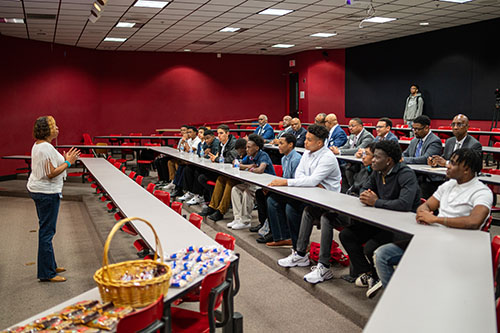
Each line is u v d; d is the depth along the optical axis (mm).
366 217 2979
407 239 2953
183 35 11648
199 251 2414
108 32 10820
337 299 3199
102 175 5656
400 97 12984
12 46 10930
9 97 10797
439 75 11742
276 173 5797
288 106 16641
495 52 10273
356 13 9156
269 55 16359
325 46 14297
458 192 2820
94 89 13820
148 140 13812
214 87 15727
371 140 6832
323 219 3520
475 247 2340
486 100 10617
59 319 1708
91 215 6543
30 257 4867
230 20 9672
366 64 14039
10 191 8844
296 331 2947
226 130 6746
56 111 12352
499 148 6816
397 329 1474
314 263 3959
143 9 8391
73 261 4664
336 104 15094
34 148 3887
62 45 12555
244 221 5227
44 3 7582
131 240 5316
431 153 5453
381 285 3123
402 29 11383
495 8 8977
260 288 3699
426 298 1723
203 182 6172
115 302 1782
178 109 15320
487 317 1565
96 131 13945
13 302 3643
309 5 8336
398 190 3299
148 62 14805
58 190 4008
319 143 4262
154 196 4203
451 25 10953
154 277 1961
